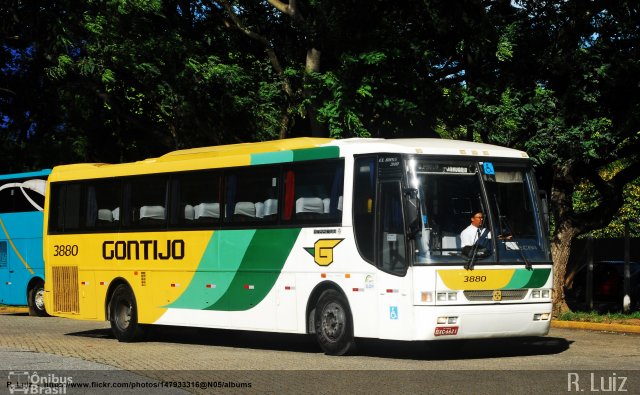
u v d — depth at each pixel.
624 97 27.00
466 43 26.39
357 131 24.78
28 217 32.47
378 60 24.45
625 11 25.62
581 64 25.81
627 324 24.31
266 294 19.30
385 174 17.31
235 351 19.38
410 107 25.14
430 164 17.16
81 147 34.94
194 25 29.20
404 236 16.81
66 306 23.86
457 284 16.72
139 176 22.30
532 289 17.44
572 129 25.34
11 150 36.97
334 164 18.22
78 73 28.12
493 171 17.59
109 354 18.58
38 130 37.47
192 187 21.09
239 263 19.88
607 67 25.58
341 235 17.88
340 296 17.89
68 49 28.56
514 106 25.64
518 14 27.05
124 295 22.36
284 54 29.03
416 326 16.58
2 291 33.16
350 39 25.78
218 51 29.23
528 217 17.77
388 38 25.42
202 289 20.64
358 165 17.81
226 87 27.97
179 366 16.19
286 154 19.16
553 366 15.85
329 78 25.09
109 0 26.55
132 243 22.25
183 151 21.84
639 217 49.62
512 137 26.41
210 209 20.61
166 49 27.12
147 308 21.81
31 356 17.83
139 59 27.27
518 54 26.69
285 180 19.11
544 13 26.62
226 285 20.14
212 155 20.97
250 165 19.88
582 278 41.66
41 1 28.70
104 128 34.78
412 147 17.20
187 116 28.64
